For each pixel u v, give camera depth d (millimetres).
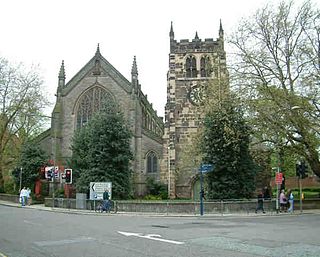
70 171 43375
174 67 62562
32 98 63625
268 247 14477
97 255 13055
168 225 24250
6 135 65250
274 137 38938
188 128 60438
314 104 36562
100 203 41750
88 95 65312
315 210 41094
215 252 13352
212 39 62344
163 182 60625
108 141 48562
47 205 48625
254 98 38594
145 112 70875
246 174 41219
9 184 68125
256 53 39406
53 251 14188
